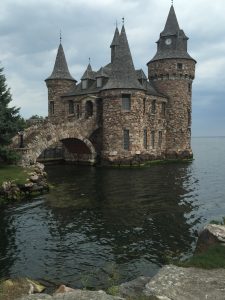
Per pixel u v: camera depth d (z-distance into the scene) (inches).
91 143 1585.9
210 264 343.0
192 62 1863.9
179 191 995.3
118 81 1541.6
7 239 583.8
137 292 300.2
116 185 1073.5
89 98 1649.9
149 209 781.9
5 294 312.7
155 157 1777.8
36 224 665.6
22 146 1211.9
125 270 459.2
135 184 1094.4
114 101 1536.7
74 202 842.8
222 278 316.2
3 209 775.1
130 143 1539.1
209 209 788.6
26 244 559.8
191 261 351.9
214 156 2618.1
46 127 1411.2
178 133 1876.2
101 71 1756.9
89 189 1005.8
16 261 491.8
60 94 1918.1
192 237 591.5
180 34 1862.7
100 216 722.2
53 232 619.5
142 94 1567.4
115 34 2020.2
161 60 1840.6
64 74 1936.5
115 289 303.0
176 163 1796.3
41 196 909.2
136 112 1540.4
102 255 512.4
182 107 1863.9
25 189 905.5
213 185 1112.8
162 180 1184.8
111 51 2015.3
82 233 613.3
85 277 436.8
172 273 324.5
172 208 793.6
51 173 1349.7
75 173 1343.5
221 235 408.2
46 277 439.8
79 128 1515.7
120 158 1536.7
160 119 1825.8
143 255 511.2
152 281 308.7
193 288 296.8
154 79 1894.7
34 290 372.8
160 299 275.7
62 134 1418.6
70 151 1711.4
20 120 1041.5
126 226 653.9
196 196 932.6
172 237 591.5
